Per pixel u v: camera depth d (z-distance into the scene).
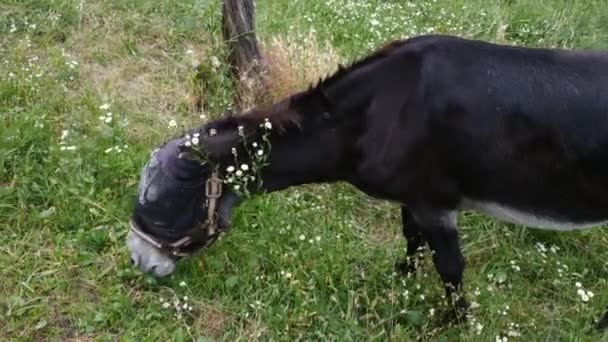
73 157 2.90
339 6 4.09
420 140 2.20
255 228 2.74
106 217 2.73
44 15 3.77
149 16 3.93
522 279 2.70
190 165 2.25
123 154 2.97
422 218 2.30
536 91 2.17
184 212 2.29
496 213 2.33
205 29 3.86
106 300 2.46
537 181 2.23
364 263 2.69
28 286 2.48
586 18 4.42
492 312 2.46
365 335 2.42
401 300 2.52
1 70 3.38
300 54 3.44
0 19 3.69
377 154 2.25
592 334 2.48
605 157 2.17
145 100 3.42
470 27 4.08
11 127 2.97
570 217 2.29
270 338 2.39
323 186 2.99
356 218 2.94
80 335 2.38
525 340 2.44
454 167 2.24
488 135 2.19
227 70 3.34
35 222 2.70
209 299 2.52
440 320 2.46
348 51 3.70
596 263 2.79
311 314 2.44
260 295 2.52
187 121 3.30
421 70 2.20
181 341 2.36
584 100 2.16
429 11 4.23
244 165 2.26
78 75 3.48
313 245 2.65
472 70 2.19
